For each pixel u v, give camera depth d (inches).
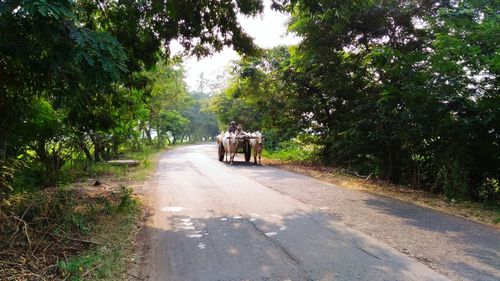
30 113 315.3
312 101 610.2
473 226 242.8
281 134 737.6
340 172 520.7
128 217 259.4
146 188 392.2
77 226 225.1
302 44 507.2
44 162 402.0
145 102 417.7
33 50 189.9
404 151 422.3
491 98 316.2
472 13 346.9
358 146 465.4
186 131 2287.2
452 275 165.9
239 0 330.6
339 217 266.4
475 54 303.9
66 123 374.0
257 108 864.9
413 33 459.2
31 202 237.5
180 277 167.2
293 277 165.3
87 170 505.4
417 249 199.3
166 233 231.8
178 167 592.7
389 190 378.0
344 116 557.3
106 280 161.6
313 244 208.5
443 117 344.5
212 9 341.7
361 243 209.5
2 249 184.9
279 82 674.8
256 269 174.6
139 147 1013.8
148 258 190.7
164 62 363.3
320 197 338.3
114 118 403.9
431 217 266.1
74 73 216.8
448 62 323.3
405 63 359.3
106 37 188.2
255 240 216.5
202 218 266.4
